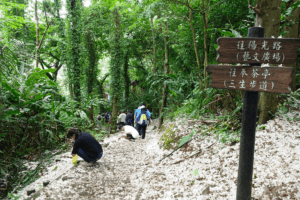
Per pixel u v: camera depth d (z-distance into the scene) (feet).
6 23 24.40
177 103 25.50
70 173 11.31
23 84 14.65
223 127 12.96
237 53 5.67
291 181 7.11
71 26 32.24
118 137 22.88
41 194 9.02
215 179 8.70
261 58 5.49
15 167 13.38
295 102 11.58
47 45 43.73
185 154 12.44
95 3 41.09
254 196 7.00
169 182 9.61
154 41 33.94
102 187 9.78
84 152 12.48
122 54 36.37
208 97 15.84
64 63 34.09
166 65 28.14
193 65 26.43
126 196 8.90
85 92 39.63
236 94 13.06
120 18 35.63
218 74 5.92
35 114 15.87
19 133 14.67
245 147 5.98
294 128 9.98
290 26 12.55
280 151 8.86
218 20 21.04
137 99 47.44
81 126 24.20
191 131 14.33
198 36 22.38
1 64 12.17
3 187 11.10
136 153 15.69
